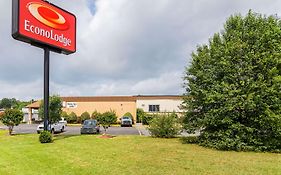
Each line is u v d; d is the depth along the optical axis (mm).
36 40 16344
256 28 15148
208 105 15547
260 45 14312
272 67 13914
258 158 11398
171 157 11398
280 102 13367
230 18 16469
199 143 16000
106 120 25938
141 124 47344
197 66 16391
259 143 13641
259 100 13281
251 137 13797
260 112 13609
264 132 14109
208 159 10992
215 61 15234
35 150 12945
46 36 17078
